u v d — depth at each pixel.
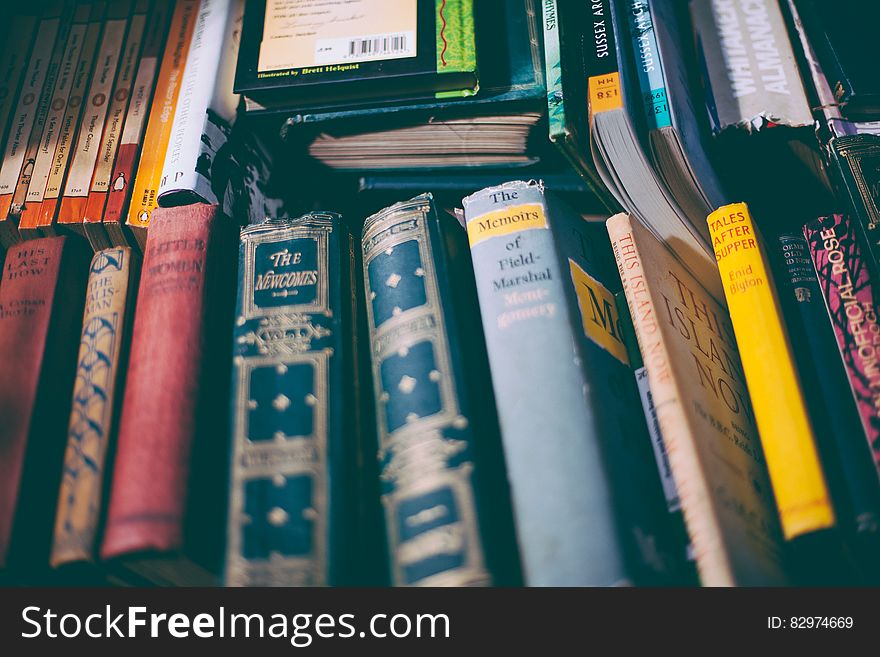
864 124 0.57
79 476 0.47
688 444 0.45
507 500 0.46
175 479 0.45
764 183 0.62
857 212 0.52
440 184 0.63
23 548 0.46
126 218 0.59
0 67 0.69
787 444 0.45
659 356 0.48
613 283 0.59
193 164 0.59
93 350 0.52
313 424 0.47
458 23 0.62
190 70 0.66
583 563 0.42
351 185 0.67
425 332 0.49
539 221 0.54
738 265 0.51
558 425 0.46
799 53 0.62
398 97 0.62
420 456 0.45
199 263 0.53
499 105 0.60
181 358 0.49
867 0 0.65
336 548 0.43
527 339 0.49
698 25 0.66
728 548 0.42
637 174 0.55
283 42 0.63
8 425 0.49
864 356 0.48
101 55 0.69
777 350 0.48
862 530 0.43
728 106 0.60
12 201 0.60
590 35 0.61
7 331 0.53
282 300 0.52
